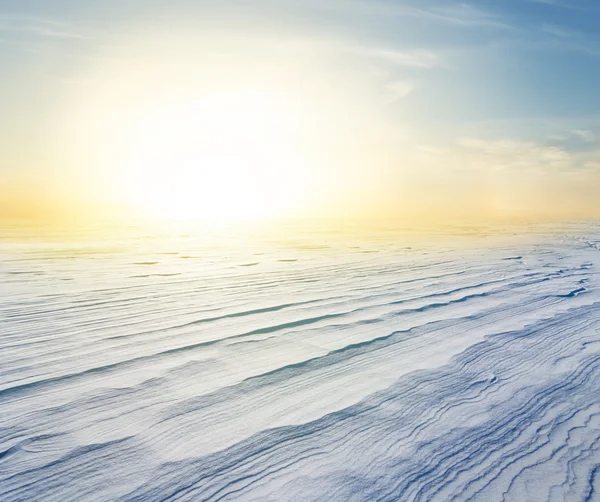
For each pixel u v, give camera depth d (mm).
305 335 3324
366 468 1597
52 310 4082
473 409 2107
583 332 3484
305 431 1863
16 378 2396
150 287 5422
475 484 1511
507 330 3529
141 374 2484
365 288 5430
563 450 1742
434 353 2947
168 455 1661
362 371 2598
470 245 13008
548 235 18844
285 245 12922
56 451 1675
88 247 11359
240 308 4238
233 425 1909
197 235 17922
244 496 1425
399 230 24250
